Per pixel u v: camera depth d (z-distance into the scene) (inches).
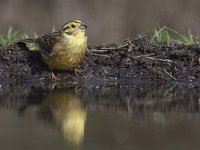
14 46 627.8
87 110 494.9
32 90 568.7
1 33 1133.7
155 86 586.9
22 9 1167.0
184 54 613.0
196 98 533.3
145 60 611.5
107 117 473.4
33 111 492.1
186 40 657.6
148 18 1182.3
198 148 395.2
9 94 551.5
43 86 586.9
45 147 402.3
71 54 589.3
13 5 1166.3
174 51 616.7
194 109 495.2
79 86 586.9
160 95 546.6
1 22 1151.0
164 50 621.3
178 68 603.8
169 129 437.7
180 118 468.4
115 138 417.4
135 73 606.2
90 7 1179.9
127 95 546.3
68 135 426.3
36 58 618.8
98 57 620.1
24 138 422.0
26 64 613.6
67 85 590.9
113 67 613.6
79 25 590.9
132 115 478.9
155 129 438.9
